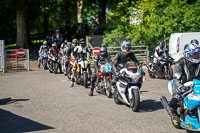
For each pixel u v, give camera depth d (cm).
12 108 947
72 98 1116
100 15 3922
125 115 850
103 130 709
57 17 5803
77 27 3706
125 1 2806
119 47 2362
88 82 1512
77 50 1425
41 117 834
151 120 795
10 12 4638
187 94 639
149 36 2408
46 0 3956
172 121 714
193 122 606
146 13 2572
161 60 1582
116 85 973
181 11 2325
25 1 3556
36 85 1447
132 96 890
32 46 4044
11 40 4888
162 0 2438
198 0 2430
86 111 902
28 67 2134
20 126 746
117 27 2703
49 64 2025
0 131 705
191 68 661
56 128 727
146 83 1479
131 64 930
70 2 4319
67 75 1844
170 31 2297
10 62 2108
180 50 2023
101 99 1096
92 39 2355
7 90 1302
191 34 2023
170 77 1555
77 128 727
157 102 1024
